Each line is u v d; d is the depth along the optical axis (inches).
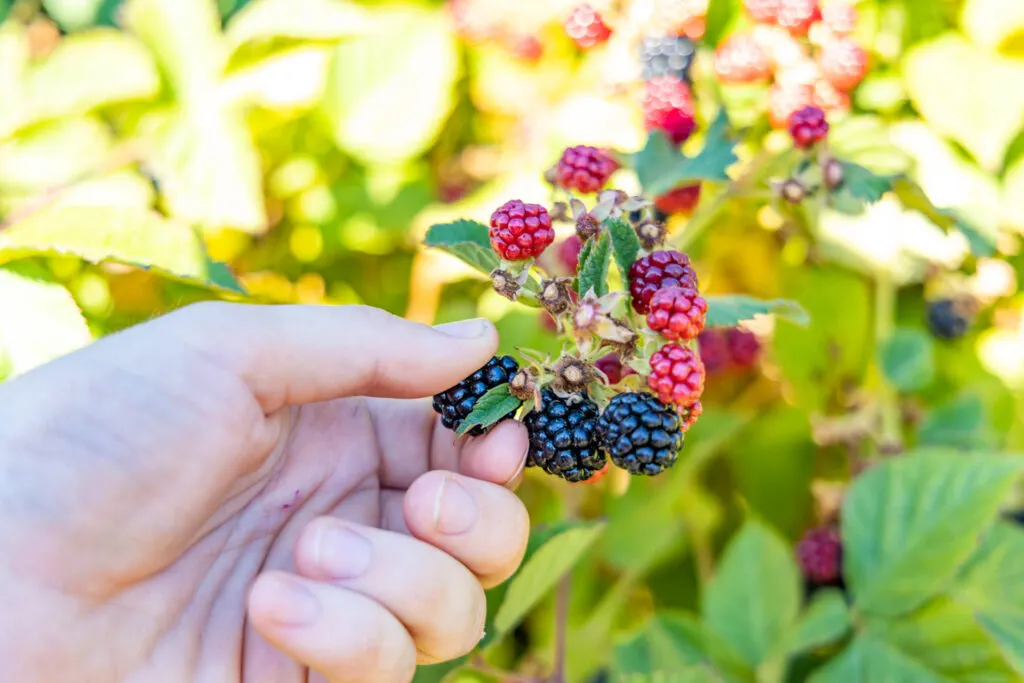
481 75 23.2
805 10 19.2
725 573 20.0
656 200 18.9
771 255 21.9
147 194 21.1
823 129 17.4
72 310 16.6
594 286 14.6
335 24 20.8
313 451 17.2
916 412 21.6
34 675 14.7
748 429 22.6
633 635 19.8
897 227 20.8
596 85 21.0
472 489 15.3
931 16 21.0
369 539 14.9
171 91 20.9
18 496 14.6
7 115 20.2
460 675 18.7
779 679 19.1
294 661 16.2
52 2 24.0
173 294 20.1
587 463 14.7
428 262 21.1
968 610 18.6
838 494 21.3
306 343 15.5
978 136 20.5
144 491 15.1
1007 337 22.6
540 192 20.9
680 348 14.2
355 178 23.3
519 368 15.3
